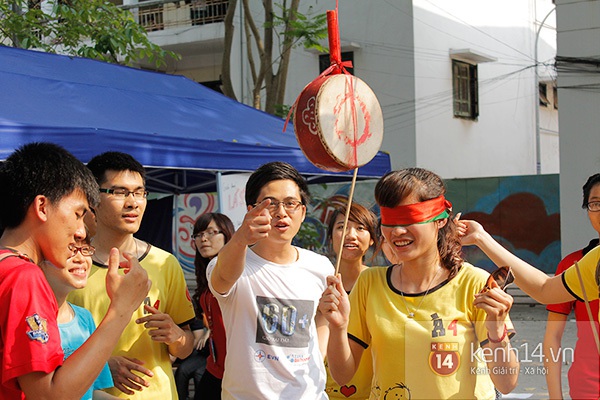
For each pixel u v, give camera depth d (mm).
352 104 2658
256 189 3137
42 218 2178
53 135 4594
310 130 2600
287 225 3105
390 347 2525
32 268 2084
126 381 3205
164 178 7977
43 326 2039
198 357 5293
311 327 3107
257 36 10945
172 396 3439
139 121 5559
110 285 2203
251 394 2967
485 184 14250
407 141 15258
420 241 2525
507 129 18359
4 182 2193
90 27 8891
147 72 7145
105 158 3414
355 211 4086
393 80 15312
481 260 13695
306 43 10453
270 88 10797
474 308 2508
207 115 6488
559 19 11391
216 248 4887
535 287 2807
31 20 8586
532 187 13898
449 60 16125
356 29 15617
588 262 2701
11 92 5160
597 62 11148
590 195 3555
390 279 2680
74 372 2053
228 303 3031
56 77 5918
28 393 2027
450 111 16203
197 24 17328
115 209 3361
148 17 17844
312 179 7668
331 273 3240
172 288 3574
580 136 11328
